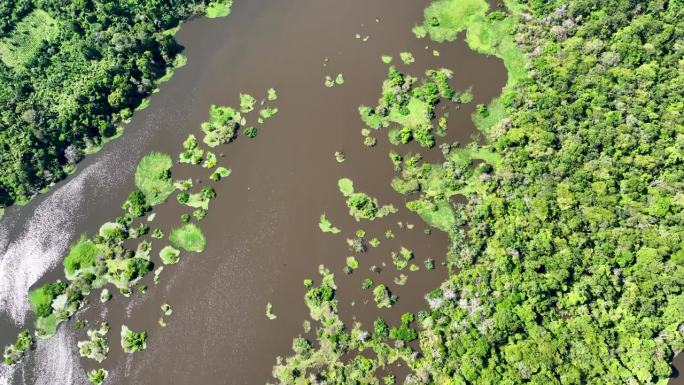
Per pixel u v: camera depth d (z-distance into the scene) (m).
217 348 84.44
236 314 86.88
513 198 91.44
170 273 91.06
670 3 103.62
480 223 89.50
